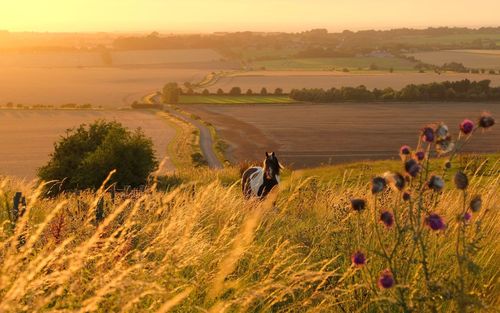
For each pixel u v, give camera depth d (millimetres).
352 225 5754
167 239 5418
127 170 32406
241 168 32688
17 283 3482
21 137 118312
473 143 88312
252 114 156750
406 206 5070
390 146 103000
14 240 4004
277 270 5570
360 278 5074
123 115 159375
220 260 5316
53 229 6094
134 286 3799
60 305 3955
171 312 4312
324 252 6125
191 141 108688
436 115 143375
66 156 34406
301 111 160000
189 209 6512
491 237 5898
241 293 4691
